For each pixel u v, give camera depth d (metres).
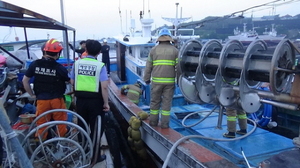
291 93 2.44
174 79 3.95
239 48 3.14
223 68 2.96
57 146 3.31
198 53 3.45
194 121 5.13
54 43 3.48
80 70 3.51
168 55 3.80
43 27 5.11
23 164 1.88
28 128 3.54
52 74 3.46
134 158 5.69
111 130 6.37
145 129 4.51
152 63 4.00
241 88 2.64
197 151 3.15
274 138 4.15
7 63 5.81
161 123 4.10
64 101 4.03
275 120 5.59
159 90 3.98
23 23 4.72
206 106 6.49
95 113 3.62
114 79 10.23
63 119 3.69
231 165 2.75
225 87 3.03
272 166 2.14
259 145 3.89
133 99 6.25
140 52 8.13
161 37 3.86
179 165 3.33
